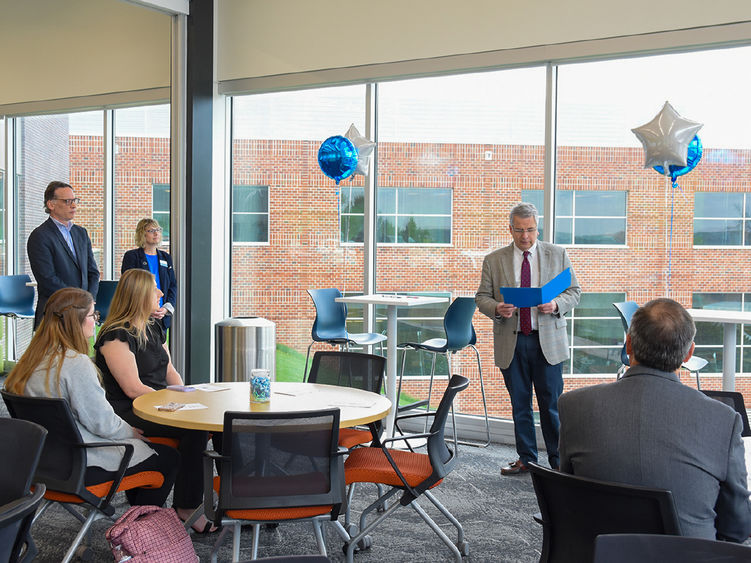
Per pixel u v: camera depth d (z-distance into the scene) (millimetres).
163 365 3965
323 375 4184
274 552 3518
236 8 6836
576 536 1974
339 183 6594
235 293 7137
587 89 5609
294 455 2707
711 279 5395
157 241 6410
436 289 6238
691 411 1934
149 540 2775
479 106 5984
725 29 4953
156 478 3246
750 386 5344
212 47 6832
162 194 6941
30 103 6652
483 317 6012
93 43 6805
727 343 4945
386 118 6344
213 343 6992
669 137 4656
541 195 5781
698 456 1900
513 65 5703
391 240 6379
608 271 5660
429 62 5977
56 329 3125
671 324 1982
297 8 6551
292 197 6836
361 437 3924
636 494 1781
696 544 1386
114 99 6910
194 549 3201
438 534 3389
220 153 6977
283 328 6938
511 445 5816
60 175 6883
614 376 5656
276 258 6922
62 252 5754
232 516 2732
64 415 2855
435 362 6191
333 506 2777
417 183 6254
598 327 5691
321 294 6328
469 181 6059
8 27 6379
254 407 3178
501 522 4008
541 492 2029
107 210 7043
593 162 5641
